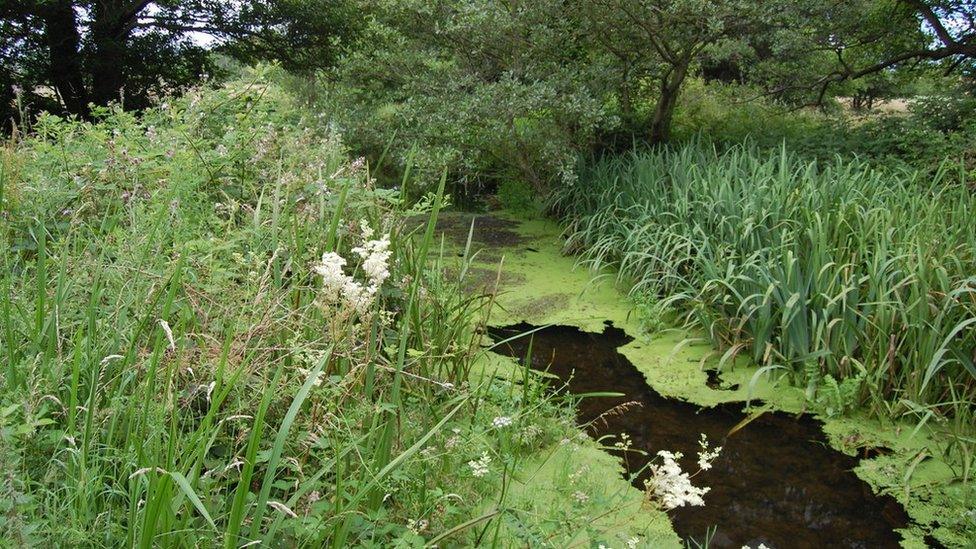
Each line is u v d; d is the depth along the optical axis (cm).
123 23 1075
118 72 1058
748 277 487
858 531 325
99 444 226
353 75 981
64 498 201
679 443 396
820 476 368
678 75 870
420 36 893
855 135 854
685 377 475
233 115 511
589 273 663
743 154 674
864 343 439
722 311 505
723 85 1118
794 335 459
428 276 450
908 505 344
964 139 737
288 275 341
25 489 195
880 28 966
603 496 296
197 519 211
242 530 221
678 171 687
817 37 891
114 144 403
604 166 798
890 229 460
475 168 888
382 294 365
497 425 318
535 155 845
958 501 344
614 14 764
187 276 289
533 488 324
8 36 945
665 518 325
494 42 821
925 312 404
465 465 303
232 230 373
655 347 523
